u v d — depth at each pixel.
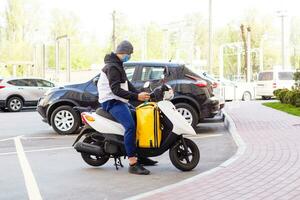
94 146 8.26
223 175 7.42
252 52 63.62
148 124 7.91
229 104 23.14
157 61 13.40
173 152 8.09
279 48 74.00
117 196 6.71
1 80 24.08
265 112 18.11
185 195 6.36
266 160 8.39
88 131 8.40
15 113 22.80
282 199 5.99
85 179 7.78
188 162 8.22
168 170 8.34
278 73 33.25
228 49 72.88
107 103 7.92
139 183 7.44
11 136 13.33
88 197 6.68
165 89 7.96
